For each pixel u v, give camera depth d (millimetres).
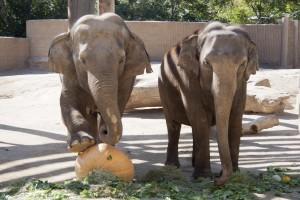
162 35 26438
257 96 14352
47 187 6617
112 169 6719
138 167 8602
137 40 7520
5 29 31188
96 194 6270
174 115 8336
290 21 26156
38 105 16062
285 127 12680
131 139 11203
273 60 26656
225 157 6566
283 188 6895
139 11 34406
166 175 7285
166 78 8234
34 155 9461
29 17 31266
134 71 7465
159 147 10422
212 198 6277
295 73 20922
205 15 35625
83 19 7273
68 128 7301
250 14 35031
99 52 6898
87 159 6750
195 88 7305
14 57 26453
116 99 6863
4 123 13047
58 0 31828
